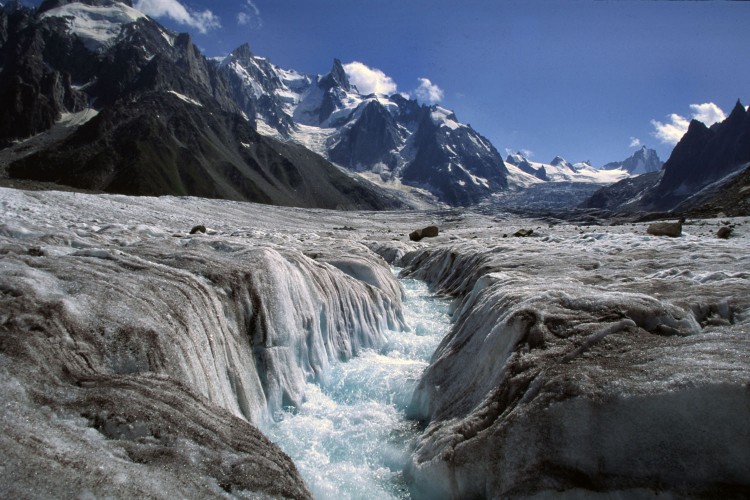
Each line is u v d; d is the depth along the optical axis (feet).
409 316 53.52
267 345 29.30
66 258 26.76
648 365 18.78
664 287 32.17
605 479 16.44
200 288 26.96
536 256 57.52
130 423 16.24
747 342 19.06
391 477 22.20
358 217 415.44
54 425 15.11
